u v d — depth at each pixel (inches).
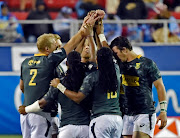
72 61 792.9
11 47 1503.4
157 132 1424.7
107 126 776.3
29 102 830.5
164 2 1881.2
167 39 1540.4
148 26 1582.2
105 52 782.5
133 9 1651.1
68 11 1738.4
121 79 845.2
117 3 1786.4
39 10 1646.2
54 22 1489.9
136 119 850.8
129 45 850.1
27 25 1581.0
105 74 779.4
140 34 1567.4
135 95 849.5
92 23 845.8
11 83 1504.7
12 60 1504.7
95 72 794.8
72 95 780.0
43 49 844.0
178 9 1884.8
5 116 1507.1
